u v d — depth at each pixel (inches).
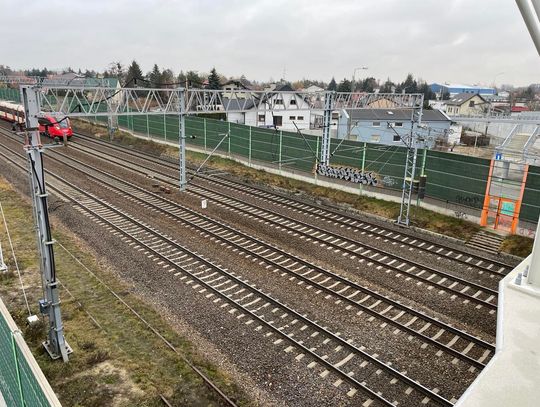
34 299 522.0
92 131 1987.0
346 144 1101.1
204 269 627.8
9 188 1013.8
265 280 599.5
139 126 1884.8
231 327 486.3
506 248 737.6
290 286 584.1
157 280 591.8
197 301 539.8
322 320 504.1
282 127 2154.3
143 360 421.4
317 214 908.6
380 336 475.5
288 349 448.1
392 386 398.6
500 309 267.3
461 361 434.9
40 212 387.9
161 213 884.6
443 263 676.1
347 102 1088.8
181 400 370.6
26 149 367.6
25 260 626.8
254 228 817.5
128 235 740.7
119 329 472.1
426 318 507.2
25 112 365.4
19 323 473.4
